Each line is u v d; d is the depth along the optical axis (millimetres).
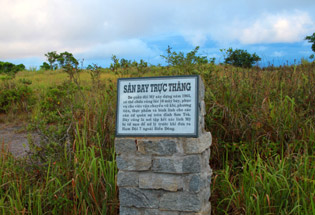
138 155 3686
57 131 5328
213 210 4238
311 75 7480
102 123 5582
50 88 11172
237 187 4586
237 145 5215
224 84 6359
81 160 4801
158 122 3691
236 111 5871
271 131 5344
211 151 5391
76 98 7629
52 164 4922
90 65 6996
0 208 4027
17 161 5109
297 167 4188
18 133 7945
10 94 10586
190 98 3643
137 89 3814
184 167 3520
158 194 3639
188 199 3531
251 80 7203
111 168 4434
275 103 6090
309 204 3727
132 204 3713
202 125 4020
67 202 4113
